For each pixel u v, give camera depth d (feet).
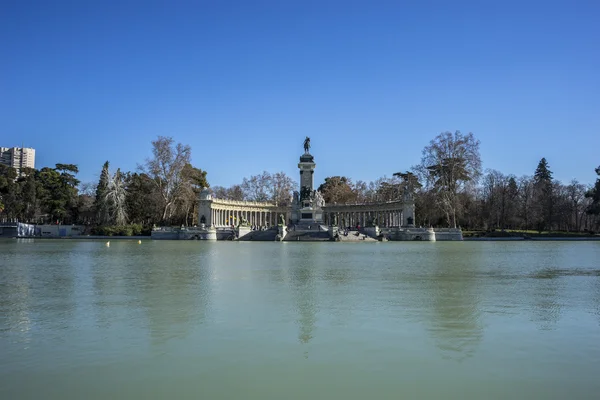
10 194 463.01
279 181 544.62
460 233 357.82
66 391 41.14
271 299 81.46
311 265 142.41
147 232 400.26
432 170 373.20
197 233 370.12
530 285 98.84
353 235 354.13
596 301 79.92
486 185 438.81
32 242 313.94
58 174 505.25
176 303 77.82
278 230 357.61
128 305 76.28
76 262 153.79
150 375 44.78
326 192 568.41
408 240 359.05
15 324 63.62
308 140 459.32
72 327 61.93
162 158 407.64
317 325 62.75
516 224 436.76
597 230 453.99
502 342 55.11
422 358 49.52
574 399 39.40
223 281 104.42
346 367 46.93
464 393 40.73
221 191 597.11
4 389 41.50
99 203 417.08
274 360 48.93
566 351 51.67
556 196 431.02
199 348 52.85
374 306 75.36
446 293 87.76
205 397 39.99
